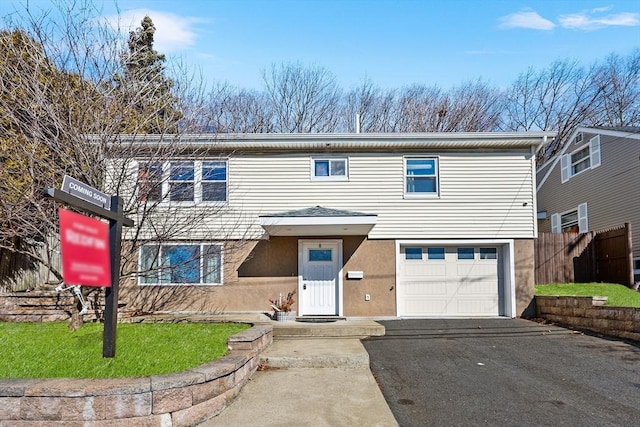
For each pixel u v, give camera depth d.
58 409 4.21
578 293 12.13
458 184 12.56
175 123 9.44
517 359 7.53
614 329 9.36
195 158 10.33
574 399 5.57
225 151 12.42
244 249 12.31
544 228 22.36
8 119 7.90
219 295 12.16
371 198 12.50
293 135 12.06
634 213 15.56
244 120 24.06
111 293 5.50
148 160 8.66
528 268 12.37
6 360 5.28
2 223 7.98
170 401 4.51
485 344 8.70
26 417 4.20
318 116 28.62
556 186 21.12
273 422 4.79
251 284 12.24
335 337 9.42
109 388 4.28
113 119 8.29
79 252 4.80
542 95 31.28
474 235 12.45
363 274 12.34
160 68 9.62
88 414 4.23
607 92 30.31
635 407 5.29
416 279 12.55
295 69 28.61
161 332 7.22
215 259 12.21
